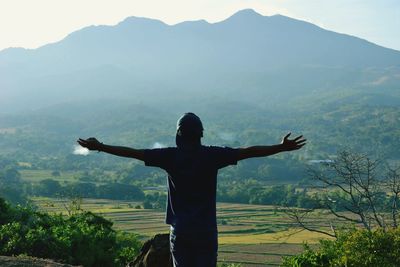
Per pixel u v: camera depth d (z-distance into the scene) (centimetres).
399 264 1780
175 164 529
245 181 19538
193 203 527
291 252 8106
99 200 15312
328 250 2111
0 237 2266
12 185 15738
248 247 8744
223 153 528
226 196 15812
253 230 10588
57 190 15338
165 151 533
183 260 525
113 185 15975
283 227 10788
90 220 3294
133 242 3516
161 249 1139
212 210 532
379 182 3075
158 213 12738
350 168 3094
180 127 538
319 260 2008
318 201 3334
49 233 2519
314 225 9106
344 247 1898
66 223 2878
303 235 9556
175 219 527
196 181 526
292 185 17088
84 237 2616
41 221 2731
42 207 11438
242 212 13188
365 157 3153
